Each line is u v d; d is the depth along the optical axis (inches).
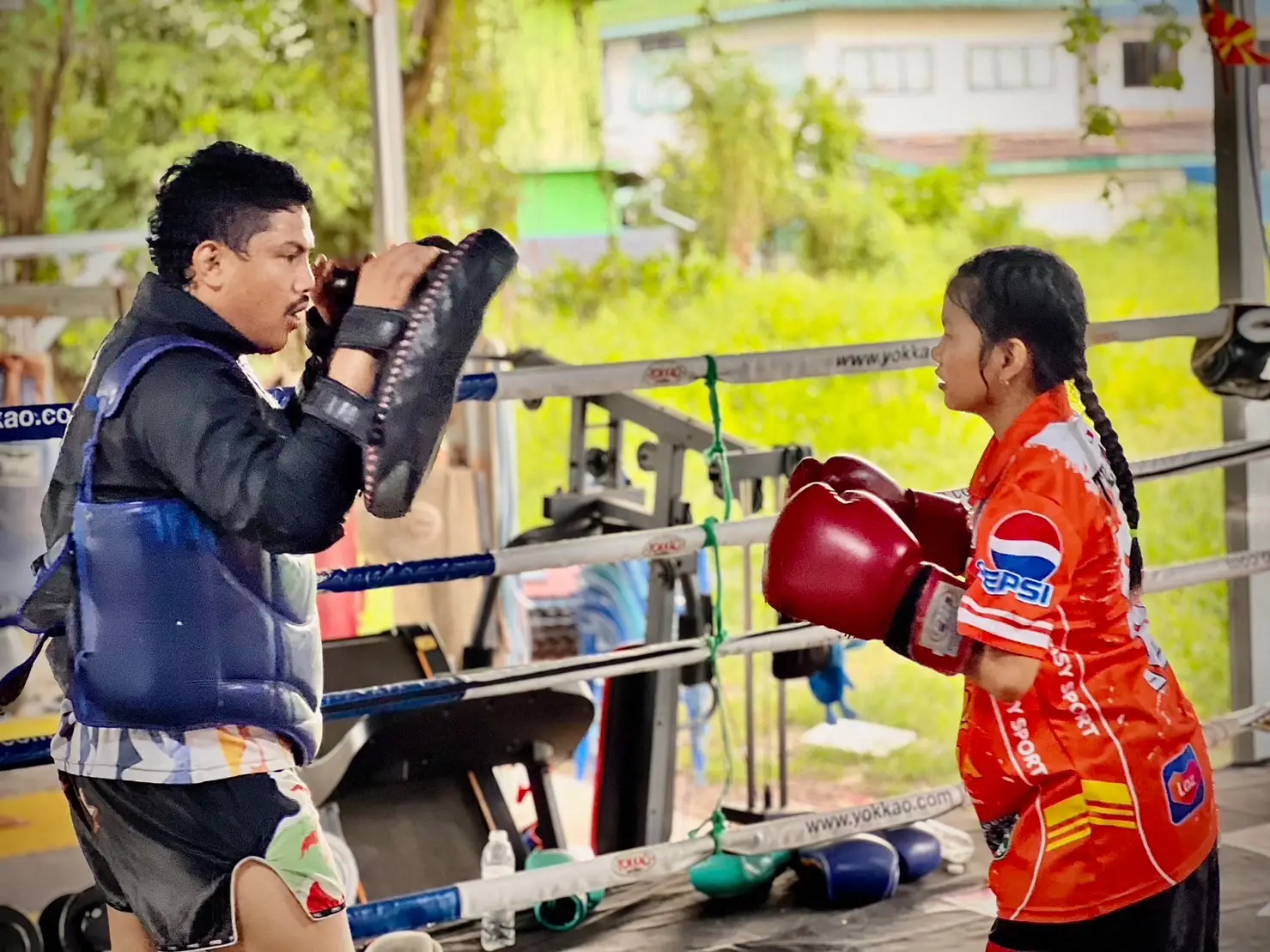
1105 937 72.8
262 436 68.0
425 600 178.9
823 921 124.6
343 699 107.6
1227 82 162.6
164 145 273.9
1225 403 170.4
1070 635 73.1
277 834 72.2
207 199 70.7
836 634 125.2
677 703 135.3
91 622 71.7
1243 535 170.6
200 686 70.9
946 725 200.4
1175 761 73.9
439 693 110.7
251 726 72.7
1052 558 70.5
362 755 127.1
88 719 72.1
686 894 132.2
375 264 69.7
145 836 71.6
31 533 147.5
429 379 68.0
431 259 69.9
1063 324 74.6
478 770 135.9
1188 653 223.0
